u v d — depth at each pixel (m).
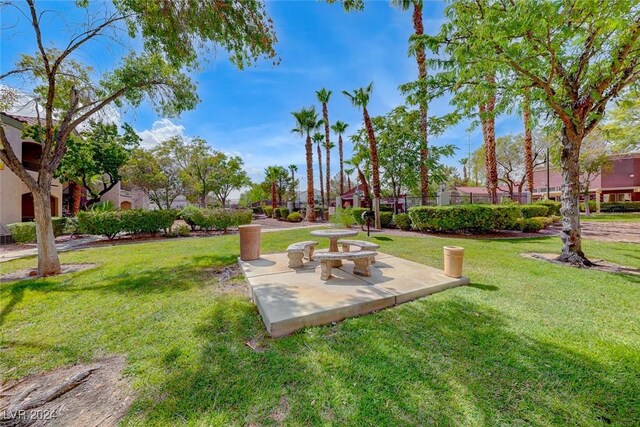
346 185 44.84
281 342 2.56
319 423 1.64
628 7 3.89
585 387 1.90
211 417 1.71
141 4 4.72
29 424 1.70
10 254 8.24
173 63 5.31
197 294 4.00
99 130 14.51
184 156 20.03
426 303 3.41
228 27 4.64
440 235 9.98
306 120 19.48
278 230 13.23
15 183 11.26
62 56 5.36
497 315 3.05
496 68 5.40
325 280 4.10
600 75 4.93
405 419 1.65
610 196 26.72
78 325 3.06
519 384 1.94
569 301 3.45
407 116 12.34
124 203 25.80
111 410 1.80
